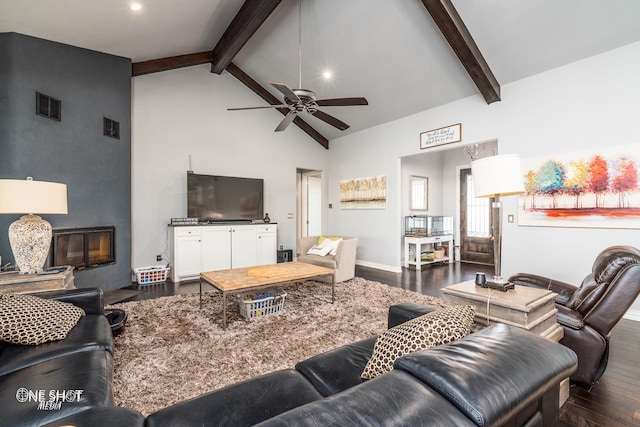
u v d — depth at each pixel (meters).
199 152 5.13
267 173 5.91
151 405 1.61
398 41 3.73
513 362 0.74
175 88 4.90
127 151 4.21
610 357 2.22
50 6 2.79
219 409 0.98
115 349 2.24
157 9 3.28
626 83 2.94
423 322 1.16
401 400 0.62
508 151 3.78
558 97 3.37
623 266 1.78
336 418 0.57
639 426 1.53
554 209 3.40
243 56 5.02
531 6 2.88
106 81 3.90
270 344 2.33
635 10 2.64
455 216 6.70
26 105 3.09
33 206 2.27
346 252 4.42
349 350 1.44
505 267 3.79
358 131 6.03
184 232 4.50
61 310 1.72
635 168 2.89
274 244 5.36
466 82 3.98
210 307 3.21
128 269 4.23
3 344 1.48
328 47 4.18
